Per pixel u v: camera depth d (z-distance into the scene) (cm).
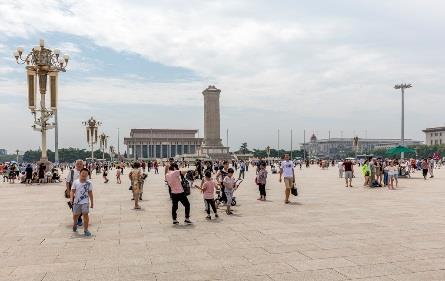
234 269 818
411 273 779
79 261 895
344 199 2100
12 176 3753
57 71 3800
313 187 2950
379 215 1521
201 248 1004
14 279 771
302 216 1512
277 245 1026
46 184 3478
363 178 4103
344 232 1188
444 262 855
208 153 12612
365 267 821
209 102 12788
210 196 1473
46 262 889
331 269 810
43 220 1478
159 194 2511
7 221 1457
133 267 843
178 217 1528
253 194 2439
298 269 812
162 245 1043
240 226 1308
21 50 3622
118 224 1376
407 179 3812
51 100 3800
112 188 3073
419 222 1355
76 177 1438
